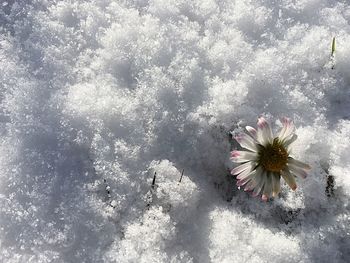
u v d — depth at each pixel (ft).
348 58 0.38
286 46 0.38
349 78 0.38
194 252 0.31
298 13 0.41
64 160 0.33
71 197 0.31
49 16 0.39
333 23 0.40
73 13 0.39
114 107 0.35
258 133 0.30
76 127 0.34
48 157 0.33
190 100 0.36
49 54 0.37
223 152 0.35
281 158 0.30
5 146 0.33
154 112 0.35
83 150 0.33
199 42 0.38
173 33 0.39
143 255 0.30
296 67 0.38
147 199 0.32
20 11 0.39
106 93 0.35
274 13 0.40
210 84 0.36
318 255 0.30
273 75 0.37
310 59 0.38
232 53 0.38
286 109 0.36
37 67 0.36
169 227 0.31
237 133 0.34
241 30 0.39
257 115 0.35
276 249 0.30
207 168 0.35
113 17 0.39
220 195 0.35
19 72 0.36
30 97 0.35
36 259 0.29
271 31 0.40
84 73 0.36
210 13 0.40
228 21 0.40
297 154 0.33
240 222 0.32
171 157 0.34
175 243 0.31
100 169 0.32
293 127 0.30
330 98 0.37
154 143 0.34
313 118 0.36
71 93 0.35
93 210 0.31
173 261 0.30
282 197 0.33
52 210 0.31
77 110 0.34
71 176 0.32
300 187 0.33
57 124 0.34
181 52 0.37
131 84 0.36
